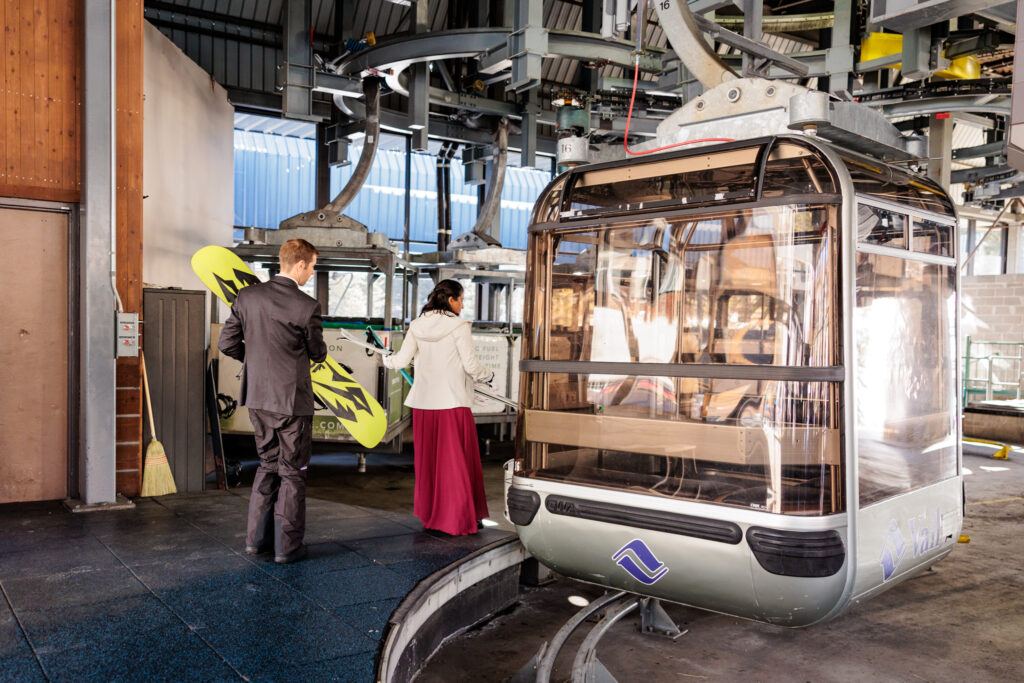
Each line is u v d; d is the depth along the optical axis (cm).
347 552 423
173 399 558
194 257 500
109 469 503
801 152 326
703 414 342
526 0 736
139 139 536
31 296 504
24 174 493
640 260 379
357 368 669
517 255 912
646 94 1015
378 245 706
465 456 473
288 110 831
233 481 599
